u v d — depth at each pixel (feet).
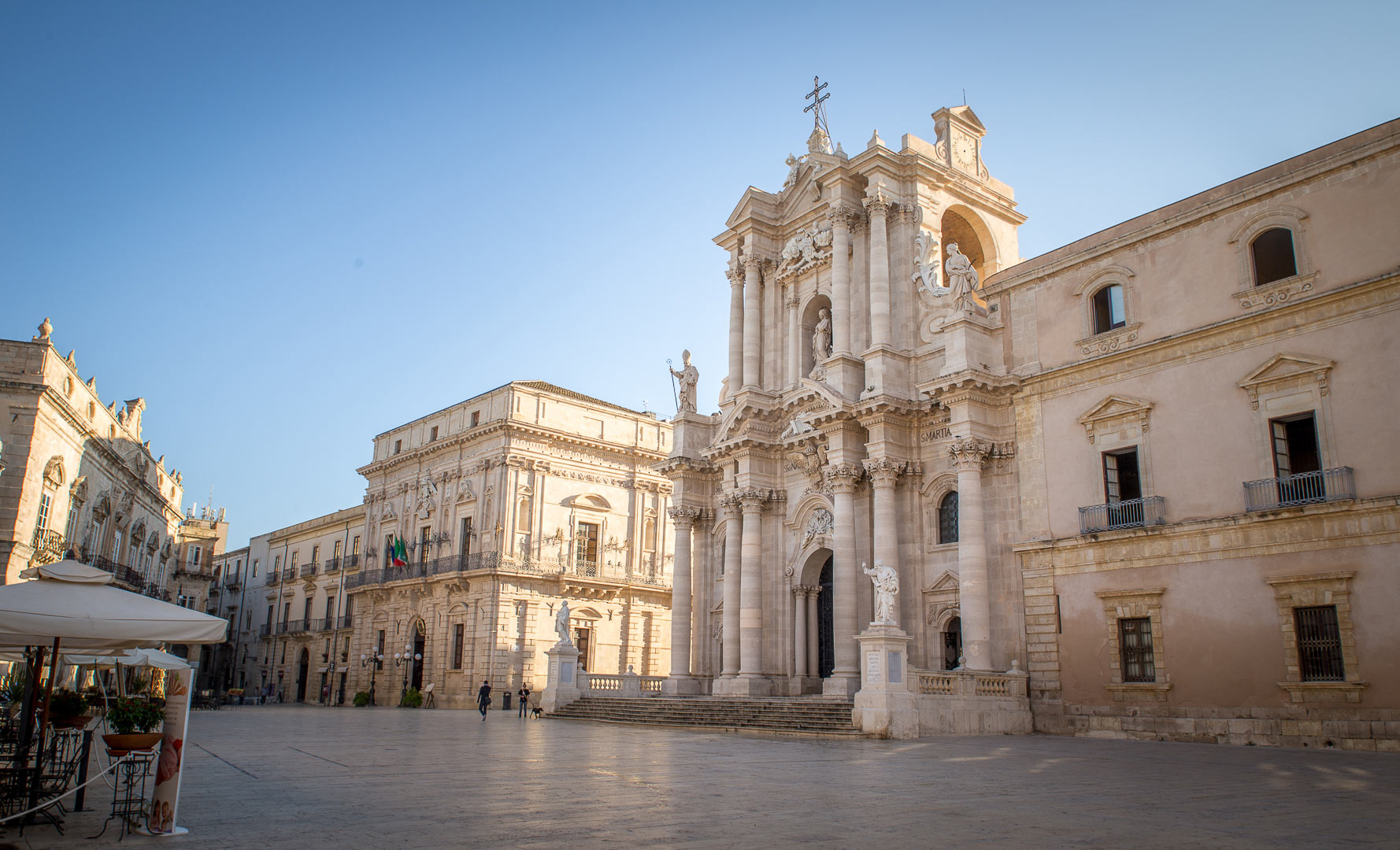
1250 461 82.79
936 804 40.75
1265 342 83.41
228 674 273.33
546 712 124.16
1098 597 91.45
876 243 117.39
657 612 187.93
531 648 169.99
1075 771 55.77
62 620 33.81
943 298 111.14
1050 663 94.17
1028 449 100.01
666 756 63.57
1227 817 37.47
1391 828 34.91
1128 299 94.07
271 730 91.71
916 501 109.70
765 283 137.49
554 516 177.68
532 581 172.14
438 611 181.27
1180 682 84.48
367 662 198.18
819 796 42.80
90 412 142.31
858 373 117.70
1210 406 86.22
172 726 33.19
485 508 175.32
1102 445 93.86
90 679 122.62
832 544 116.78
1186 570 85.56
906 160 120.37
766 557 127.24
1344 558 75.92
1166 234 91.97
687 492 137.59
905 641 86.38
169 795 32.65
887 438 109.19
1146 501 88.79
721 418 138.31
